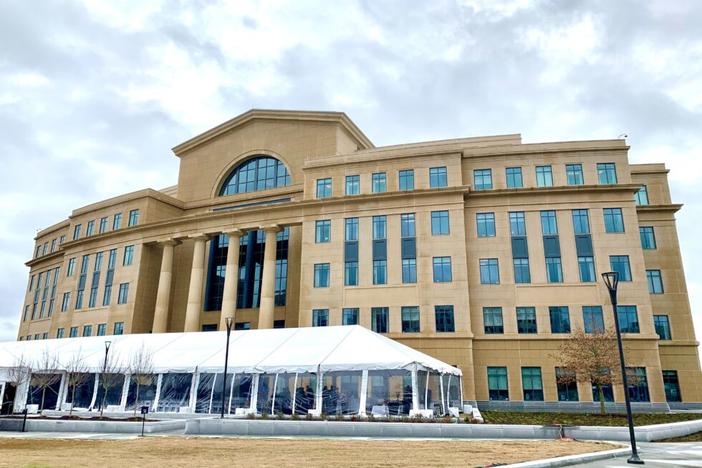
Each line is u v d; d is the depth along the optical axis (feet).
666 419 115.55
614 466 54.08
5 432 93.35
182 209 219.82
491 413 134.31
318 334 127.65
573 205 165.89
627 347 151.53
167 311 195.83
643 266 157.48
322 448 66.49
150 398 121.90
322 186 184.14
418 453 60.49
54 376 130.62
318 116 200.03
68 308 219.61
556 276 161.38
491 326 160.66
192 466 50.06
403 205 171.83
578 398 150.10
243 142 214.28
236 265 187.83
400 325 161.27
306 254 175.63
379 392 111.86
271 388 111.86
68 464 50.80
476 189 174.19
